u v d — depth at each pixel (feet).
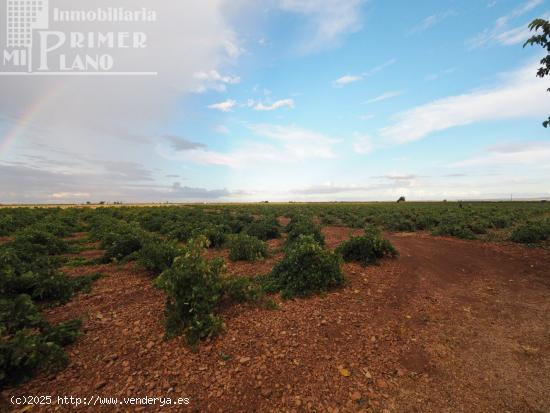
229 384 10.36
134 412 9.12
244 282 17.76
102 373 11.07
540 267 24.45
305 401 9.51
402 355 12.08
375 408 9.19
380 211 97.76
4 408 9.28
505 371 10.92
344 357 11.93
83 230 53.83
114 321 15.49
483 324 14.82
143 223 57.88
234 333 13.84
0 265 18.66
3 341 10.16
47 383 10.44
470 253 30.89
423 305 17.33
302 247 20.04
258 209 125.49
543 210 98.27
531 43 19.36
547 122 20.25
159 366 11.46
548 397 9.52
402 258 28.02
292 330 14.16
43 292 17.84
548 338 13.24
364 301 17.85
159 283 14.49
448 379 10.52
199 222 51.98
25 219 58.34
